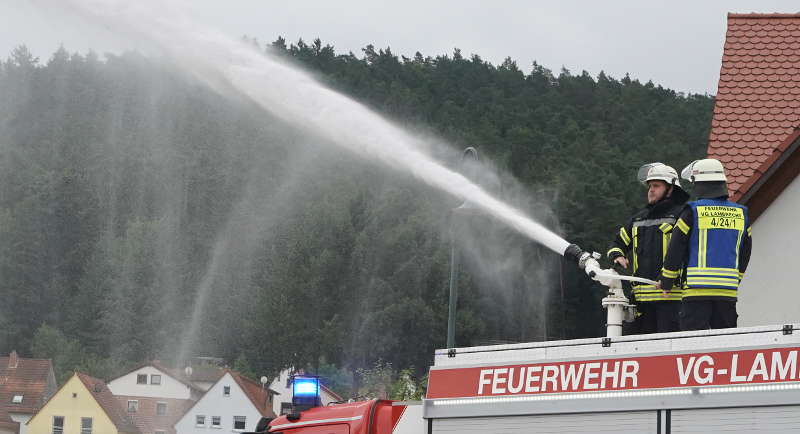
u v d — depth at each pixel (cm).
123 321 14250
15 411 12381
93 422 12206
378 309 13012
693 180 1218
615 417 984
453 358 1095
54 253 14850
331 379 12494
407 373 2836
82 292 14538
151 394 12731
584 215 12000
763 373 918
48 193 15075
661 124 15988
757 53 2486
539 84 19350
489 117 16300
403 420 1129
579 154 13925
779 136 2312
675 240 1154
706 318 1141
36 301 14412
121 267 14562
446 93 18100
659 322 1212
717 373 939
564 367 1021
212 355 13975
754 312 2184
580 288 11969
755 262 2198
